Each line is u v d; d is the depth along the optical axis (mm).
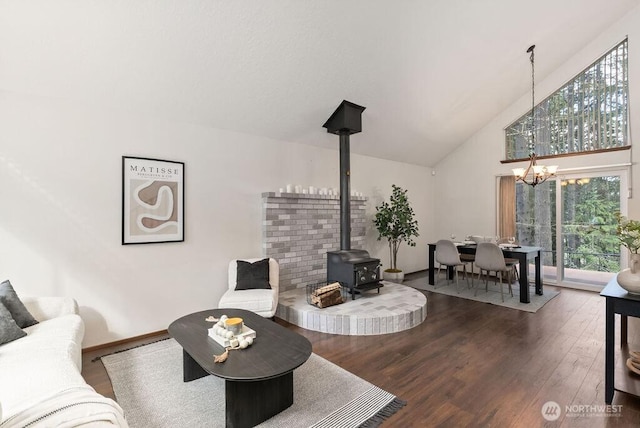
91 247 2957
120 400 2121
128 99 3039
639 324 3201
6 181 2596
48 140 2756
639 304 1925
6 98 2590
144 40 2584
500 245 4926
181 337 2221
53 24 2305
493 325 3490
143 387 2285
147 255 3266
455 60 3941
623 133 4680
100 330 3004
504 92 5199
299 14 2756
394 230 5430
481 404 2059
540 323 3529
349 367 2566
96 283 2984
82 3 2238
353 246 5133
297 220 4414
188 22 2566
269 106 3689
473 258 5383
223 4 2516
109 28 2428
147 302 3266
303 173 4648
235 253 3916
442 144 6109
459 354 2785
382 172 5891
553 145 5324
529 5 3514
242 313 2752
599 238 4895
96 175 2975
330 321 3320
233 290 3488
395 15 3051
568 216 5191
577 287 5043
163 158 3363
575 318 3686
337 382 2334
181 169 3469
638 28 4434
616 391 2178
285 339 2193
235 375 1707
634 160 4492
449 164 6660
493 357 2719
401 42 3369
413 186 6512
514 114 5668
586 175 4988
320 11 2785
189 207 3543
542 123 5438
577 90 5078
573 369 2488
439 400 2107
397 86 4039
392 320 3316
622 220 2168
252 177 4082
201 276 3635
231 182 3889
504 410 1994
